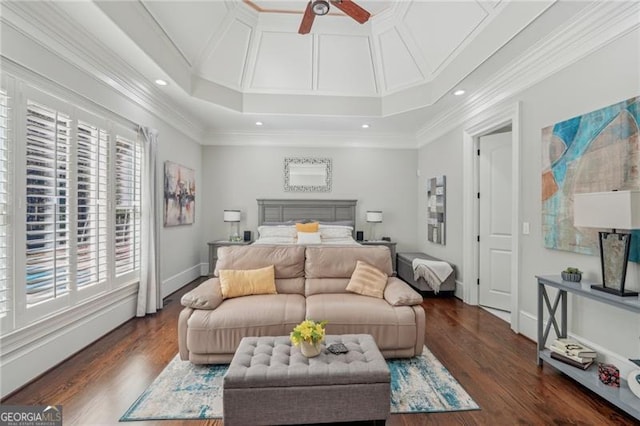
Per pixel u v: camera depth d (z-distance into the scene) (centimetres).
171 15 293
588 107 229
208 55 375
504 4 257
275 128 541
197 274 543
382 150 579
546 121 269
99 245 284
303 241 482
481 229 395
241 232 570
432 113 447
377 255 309
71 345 249
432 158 516
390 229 581
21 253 206
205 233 566
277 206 566
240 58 404
